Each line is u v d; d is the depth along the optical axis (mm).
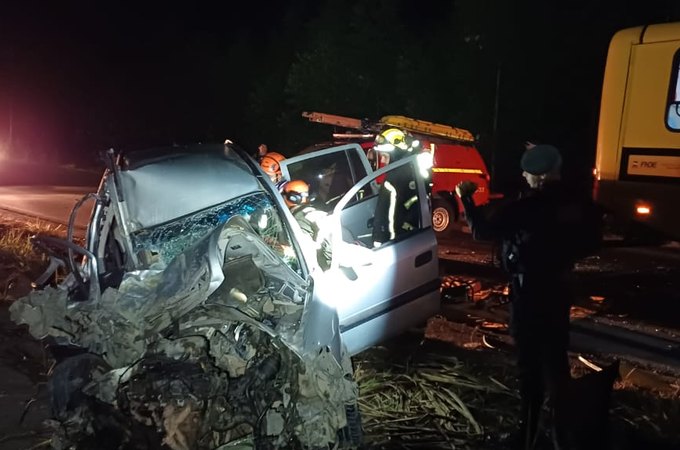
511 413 4629
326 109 25000
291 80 25750
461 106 21766
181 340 3682
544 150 3943
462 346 6383
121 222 4523
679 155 9492
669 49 9516
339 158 7109
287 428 3619
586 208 3951
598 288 8852
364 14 24312
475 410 4699
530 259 3949
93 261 4281
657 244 11750
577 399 4016
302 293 4125
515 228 3982
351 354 4922
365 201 6578
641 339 6754
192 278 3805
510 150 21016
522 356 4066
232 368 3631
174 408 3457
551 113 20375
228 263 4133
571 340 6699
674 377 5754
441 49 22312
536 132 20641
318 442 3680
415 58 22812
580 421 3986
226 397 3516
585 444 3979
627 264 10383
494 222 4043
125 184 4574
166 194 4582
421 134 13820
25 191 18703
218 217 4539
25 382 5086
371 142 11531
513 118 20812
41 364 5367
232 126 32656
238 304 3988
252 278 4113
